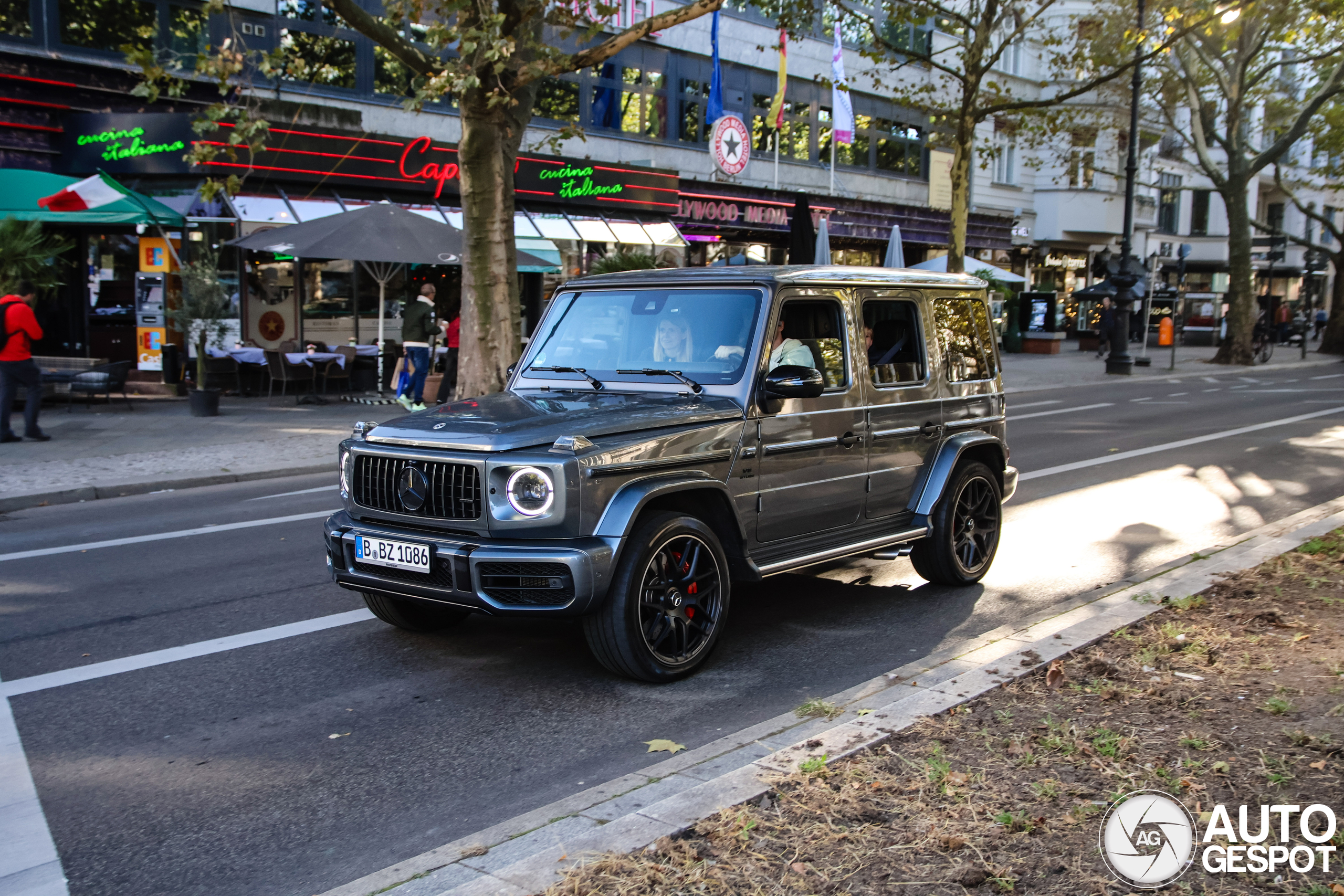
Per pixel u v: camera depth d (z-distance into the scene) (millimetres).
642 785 3680
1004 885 2850
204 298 15391
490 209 13328
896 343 6246
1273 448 12906
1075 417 16766
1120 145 39000
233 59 12172
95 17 17281
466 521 4574
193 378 17750
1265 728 3938
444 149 20172
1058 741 3777
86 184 14758
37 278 15234
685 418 4910
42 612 6152
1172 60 29891
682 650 4918
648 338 5648
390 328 20312
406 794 3793
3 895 3121
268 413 15844
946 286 6676
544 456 4457
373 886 3064
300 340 18953
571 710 4582
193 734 4363
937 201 34906
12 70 16422
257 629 5801
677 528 4754
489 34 10820
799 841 3100
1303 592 5855
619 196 23641
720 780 3471
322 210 18531
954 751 3744
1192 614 5457
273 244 15805
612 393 5453
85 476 10594
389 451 4840
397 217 16125
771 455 5273
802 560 5453
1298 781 3500
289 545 7934
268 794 3795
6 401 12695
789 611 6168
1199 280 53562
